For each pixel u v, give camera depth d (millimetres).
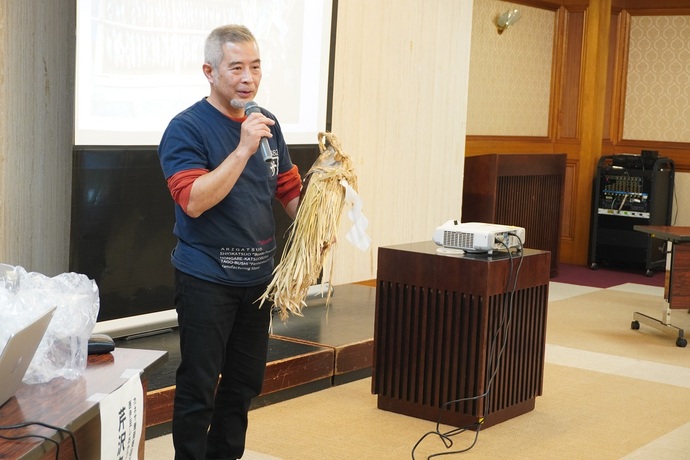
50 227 4512
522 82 9383
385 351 4418
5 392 1951
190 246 2914
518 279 4266
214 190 2711
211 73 2863
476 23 8773
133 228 4625
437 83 7301
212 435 3146
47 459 1871
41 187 4445
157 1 4676
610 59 9867
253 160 2908
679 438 4223
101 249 4477
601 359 5695
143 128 4652
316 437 4035
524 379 4449
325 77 5844
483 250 4188
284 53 5531
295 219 2979
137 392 2221
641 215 9172
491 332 4164
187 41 4867
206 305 2887
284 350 4727
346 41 6359
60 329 2195
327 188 2941
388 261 4352
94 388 2104
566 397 4828
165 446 3789
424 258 4246
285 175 3146
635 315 6574
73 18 4457
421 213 7301
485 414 4191
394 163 6949
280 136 3105
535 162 8523
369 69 6590
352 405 4535
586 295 7938
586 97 9555
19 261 4379
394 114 6887
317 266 2953
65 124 4516
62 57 4461
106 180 4469
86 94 4352
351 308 5805
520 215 8547
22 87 4301
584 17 9516
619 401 4801
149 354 2424
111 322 4738
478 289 4102
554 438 4145
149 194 4688
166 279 4836
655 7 9680
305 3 5645
